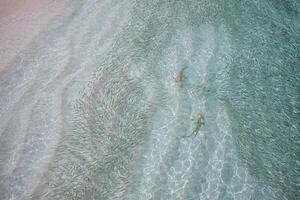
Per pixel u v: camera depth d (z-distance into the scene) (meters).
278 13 7.46
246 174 4.64
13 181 4.93
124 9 7.88
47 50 7.14
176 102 5.62
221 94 5.65
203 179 4.63
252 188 4.50
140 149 5.08
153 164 4.88
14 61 6.99
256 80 5.91
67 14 8.14
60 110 5.79
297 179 4.59
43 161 5.12
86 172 4.89
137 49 6.66
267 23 7.16
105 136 5.32
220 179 4.61
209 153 4.91
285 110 5.45
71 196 4.64
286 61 6.32
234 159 4.81
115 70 6.31
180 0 7.78
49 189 4.77
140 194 4.59
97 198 4.61
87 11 8.11
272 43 6.67
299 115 5.38
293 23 7.24
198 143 5.04
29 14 8.41
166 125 5.33
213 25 7.06
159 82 6.01
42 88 6.25
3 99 6.18
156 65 6.30
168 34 6.91
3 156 5.26
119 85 6.02
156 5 7.75
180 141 5.10
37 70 6.68
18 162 5.15
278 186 4.51
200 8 7.50
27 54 7.11
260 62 6.25
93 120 5.56
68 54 6.92
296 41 6.77
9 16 8.48
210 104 5.52
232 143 4.99
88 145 5.23
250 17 7.27
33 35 7.63
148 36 6.92
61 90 6.14
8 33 7.84
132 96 5.82
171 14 7.42
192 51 6.50
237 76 5.96
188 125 5.27
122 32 7.18
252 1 7.69
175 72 6.12
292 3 7.77
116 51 6.72
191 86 5.86
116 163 4.96
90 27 7.56
